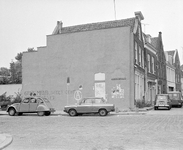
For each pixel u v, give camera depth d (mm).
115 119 16672
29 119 17719
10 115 21500
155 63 39719
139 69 28891
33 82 28984
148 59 35562
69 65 27438
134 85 25438
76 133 10547
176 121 14891
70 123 14570
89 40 26766
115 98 25266
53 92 27969
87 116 20234
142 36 31656
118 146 7828
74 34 27469
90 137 9500
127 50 25219
